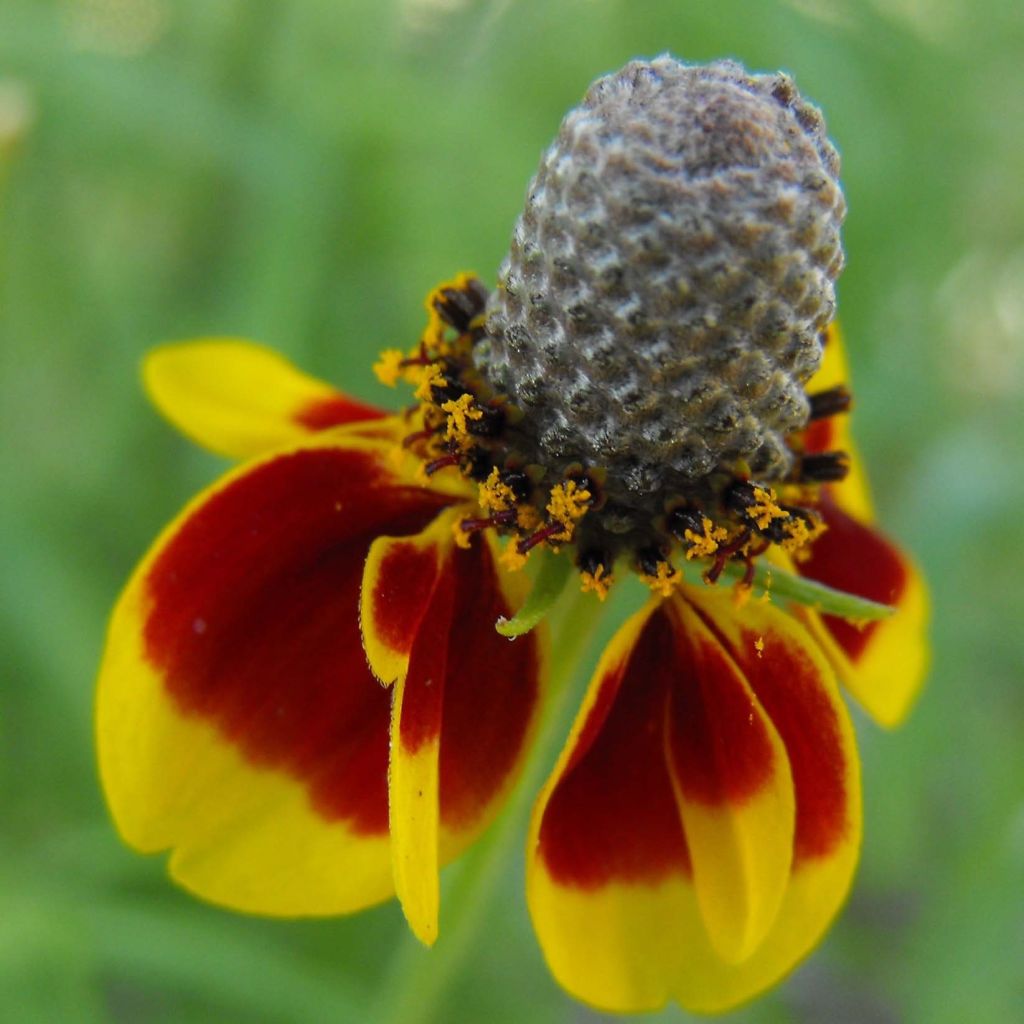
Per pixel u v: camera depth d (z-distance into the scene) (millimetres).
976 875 135
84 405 155
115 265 162
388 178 145
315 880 96
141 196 163
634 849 97
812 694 97
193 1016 137
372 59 158
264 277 142
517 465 96
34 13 144
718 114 89
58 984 123
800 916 96
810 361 92
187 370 106
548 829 96
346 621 98
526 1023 141
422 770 91
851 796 96
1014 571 168
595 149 89
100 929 123
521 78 154
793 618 99
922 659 108
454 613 97
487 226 144
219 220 165
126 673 96
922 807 162
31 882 125
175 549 98
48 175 152
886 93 156
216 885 96
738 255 89
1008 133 158
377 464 100
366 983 137
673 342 90
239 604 98
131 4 162
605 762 98
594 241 89
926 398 167
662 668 98
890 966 155
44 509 146
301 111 145
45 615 134
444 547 97
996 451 157
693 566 101
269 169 142
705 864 96
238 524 99
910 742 151
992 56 161
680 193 88
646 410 91
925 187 157
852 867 96
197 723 96
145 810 95
